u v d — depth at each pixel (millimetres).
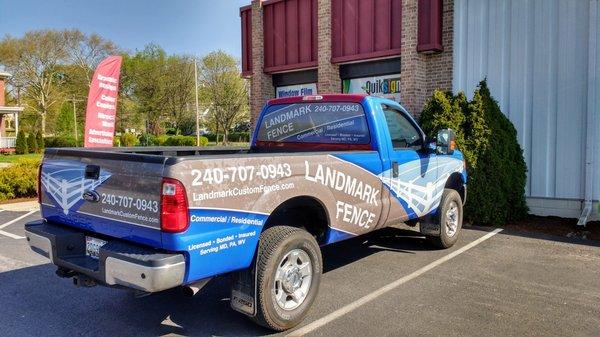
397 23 10984
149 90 55875
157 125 57531
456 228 6898
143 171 3490
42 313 4605
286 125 6129
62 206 4262
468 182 8250
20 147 38750
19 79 55094
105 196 3799
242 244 3744
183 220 3342
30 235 4297
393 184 5430
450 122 8414
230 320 4398
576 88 8461
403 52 10445
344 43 12008
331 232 4582
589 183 8234
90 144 12148
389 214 5402
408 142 5898
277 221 4555
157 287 3295
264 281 3852
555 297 4895
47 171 4414
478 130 8406
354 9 11742
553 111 8742
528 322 4281
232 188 3646
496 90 9391
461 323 4258
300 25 13141
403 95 10477
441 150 5988
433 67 10367
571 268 5875
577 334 4039
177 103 55719
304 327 4191
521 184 8594
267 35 13961
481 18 9539
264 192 3879
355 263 6105
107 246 3643
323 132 5734
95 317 4496
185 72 55094
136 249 3545
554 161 8766
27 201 12422
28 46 53812
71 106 54969
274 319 3943
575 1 8398
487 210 8156
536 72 8891
